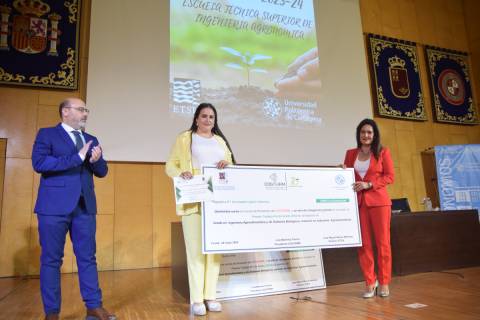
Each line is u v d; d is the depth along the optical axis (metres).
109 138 4.56
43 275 2.06
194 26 5.21
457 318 2.09
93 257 2.22
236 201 2.45
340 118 5.92
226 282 2.79
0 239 4.20
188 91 5.02
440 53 7.33
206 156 2.48
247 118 5.29
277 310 2.40
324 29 6.12
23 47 4.52
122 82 4.71
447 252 3.95
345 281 3.35
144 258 4.69
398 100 6.61
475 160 6.12
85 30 4.89
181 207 2.40
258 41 5.57
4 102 4.43
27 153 4.44
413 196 6.47
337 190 2.73
